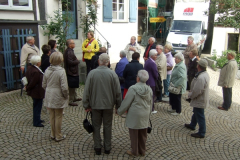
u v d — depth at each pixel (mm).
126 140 4672
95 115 3939
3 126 4914
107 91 3811
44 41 8078
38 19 7852
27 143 4316
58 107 4180
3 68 6895
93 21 9898
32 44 6465
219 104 7379
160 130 5258
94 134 4020
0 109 5754
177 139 4887
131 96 3758
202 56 15023
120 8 12539
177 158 4148
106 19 11344
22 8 7344
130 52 8102
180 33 14500
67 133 4801
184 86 5828
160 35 21688
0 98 6457
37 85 4699
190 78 7289
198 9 14953
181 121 5836
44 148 4180
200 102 4805
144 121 3852
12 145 4215
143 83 3838
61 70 4145
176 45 14062
